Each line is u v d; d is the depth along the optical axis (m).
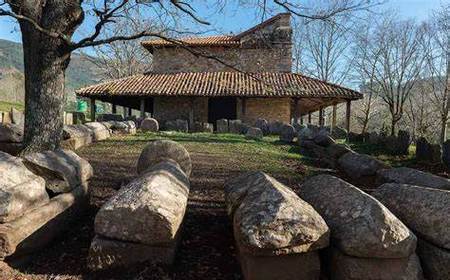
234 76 26.98
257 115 26.72
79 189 5.43
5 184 4.05
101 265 3.84
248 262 3.50
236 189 4.75
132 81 26.41
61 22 7.16
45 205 4.51
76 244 4.61
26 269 3.93
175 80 26.59
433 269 3.69
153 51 28.84
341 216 3.71
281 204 3.54
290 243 3.39
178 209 4.01
